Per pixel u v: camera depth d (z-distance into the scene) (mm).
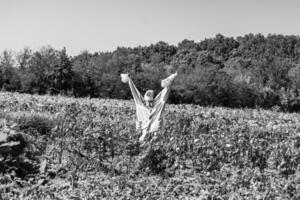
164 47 143375
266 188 16406
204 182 17172
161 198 14562
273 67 95562
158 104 23984
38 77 70375
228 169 19469
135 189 15336
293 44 137750
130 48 141250
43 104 37000
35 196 14203
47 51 72812
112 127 25344
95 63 87438
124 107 39906
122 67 85625
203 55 121500
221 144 21766
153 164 19031
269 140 27531
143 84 79062
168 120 31250
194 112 43094
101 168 18750
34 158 18656
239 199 14891
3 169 16609
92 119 28047
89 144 20812
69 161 18875
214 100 80062
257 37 144000
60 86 71250
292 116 53281
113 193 14859
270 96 85125
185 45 146125
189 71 92375
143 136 22422
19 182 15727
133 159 19984
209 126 30797
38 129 24828
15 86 70188
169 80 24172
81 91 72438
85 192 14906
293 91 87875
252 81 95250
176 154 20328
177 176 18500
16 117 25391
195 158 20188
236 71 103750
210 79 80125
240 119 41094
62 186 15664
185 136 22641
